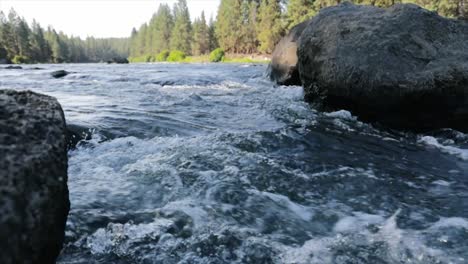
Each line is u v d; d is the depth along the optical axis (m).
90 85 12.42
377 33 6.57
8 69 25.77
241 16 75.06
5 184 1.83
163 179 3.74
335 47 6.93
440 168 4.66
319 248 2.71
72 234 2.70
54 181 2.08
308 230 3.01
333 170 4.31
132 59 126.50
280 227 3.01
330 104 7.30
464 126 6.02
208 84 13.02
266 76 13.96
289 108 7.71
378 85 6.20
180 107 7.83
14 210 1.81
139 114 6.73
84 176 3.85
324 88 7.13
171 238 2.74
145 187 3.58
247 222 3.04
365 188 3.88
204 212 3.13
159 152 4.60
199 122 6.47
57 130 2.26
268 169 4.13
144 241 2.70
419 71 6.01
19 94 2.39
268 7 61.66
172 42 101.94
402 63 6.17
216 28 84.88
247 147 4.89
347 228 3.07
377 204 3.54
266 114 7.28
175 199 3.37
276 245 2.73
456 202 3.62
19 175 1.90
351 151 5.14
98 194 3.40
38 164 2.02
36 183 1.97
